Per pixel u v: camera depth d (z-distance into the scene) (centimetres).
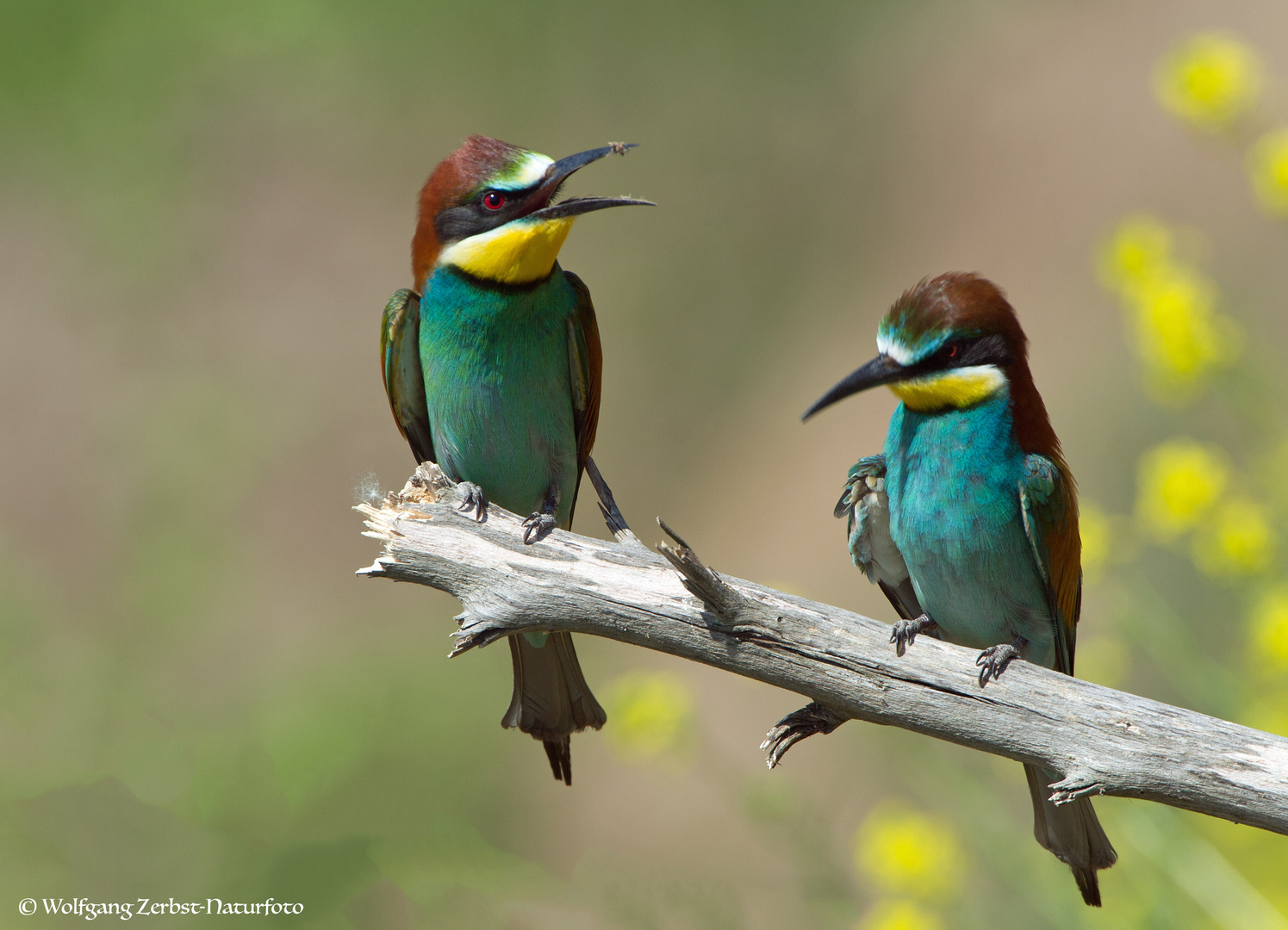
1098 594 1041
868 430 1642
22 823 1214
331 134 2133
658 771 1175
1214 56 893
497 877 914
